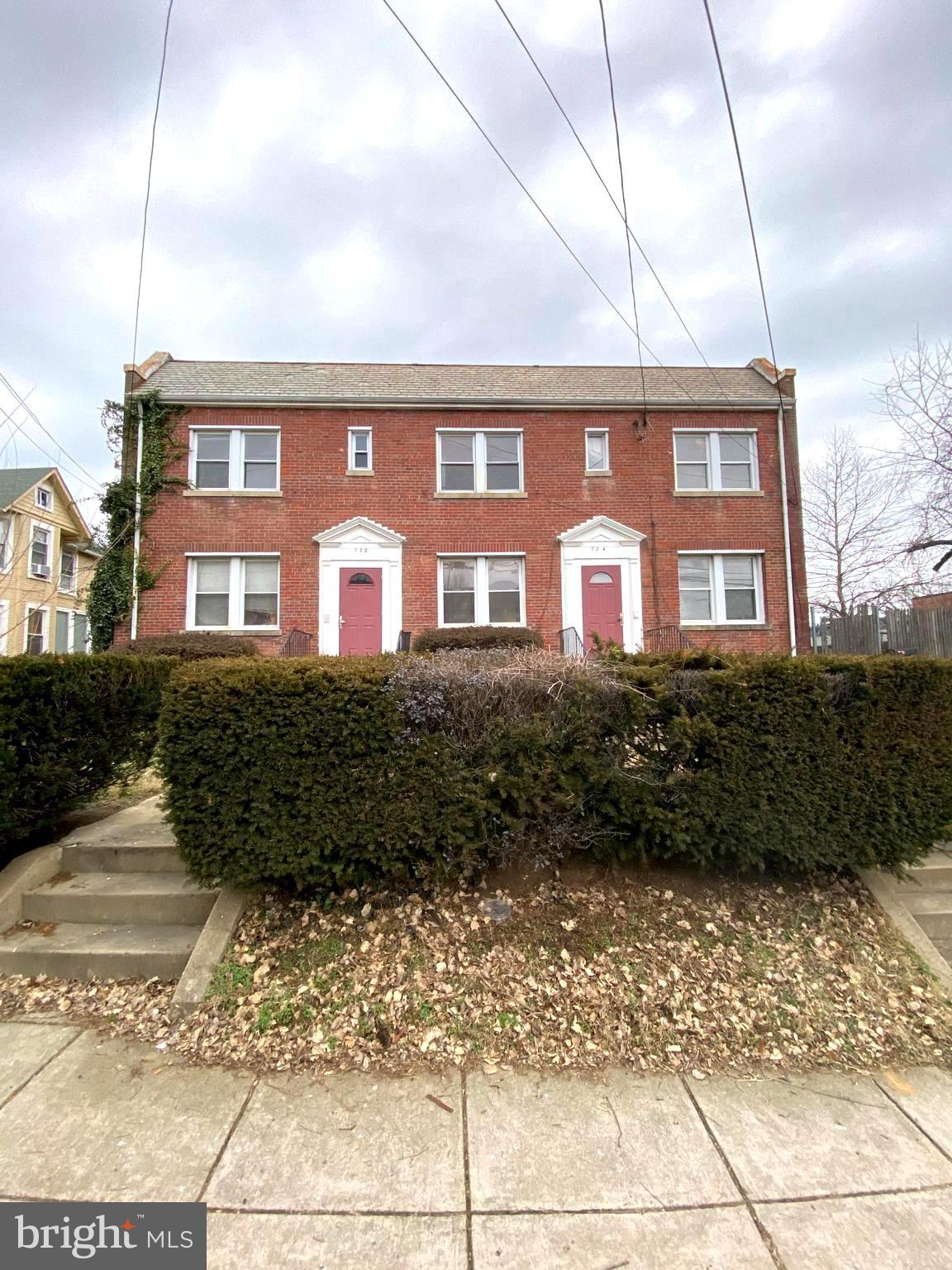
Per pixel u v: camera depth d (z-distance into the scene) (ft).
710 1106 7.86
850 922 11.23
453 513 42.37
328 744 10.44
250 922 10.80
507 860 11.35
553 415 43.45
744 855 11.12
